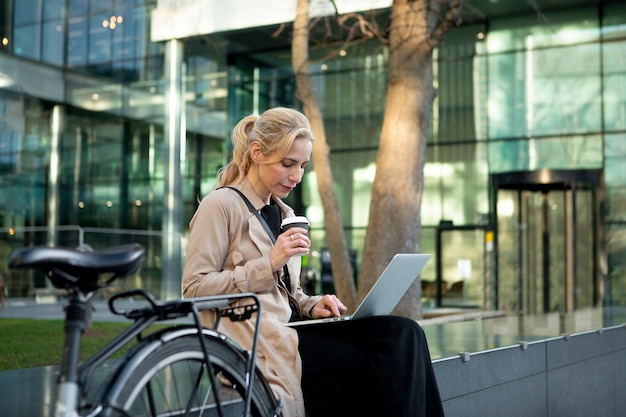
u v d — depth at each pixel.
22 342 8.38
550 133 21.17
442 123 22.36
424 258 3.16
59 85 23.66
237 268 2.87
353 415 2.90
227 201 3.00
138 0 23.56
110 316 13.13
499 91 21.75
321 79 24.16
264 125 3.07
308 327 3.04
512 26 21.61
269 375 2.80
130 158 23.80
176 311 2.21
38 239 18.08
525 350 5.38
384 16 18.59
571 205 18.64
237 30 21.58
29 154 23.12
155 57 23.42
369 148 23.45
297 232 2.87
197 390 2.32
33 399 3.62
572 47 21.03
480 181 21.81
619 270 20.00
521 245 19.06
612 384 6.91
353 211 23.55
